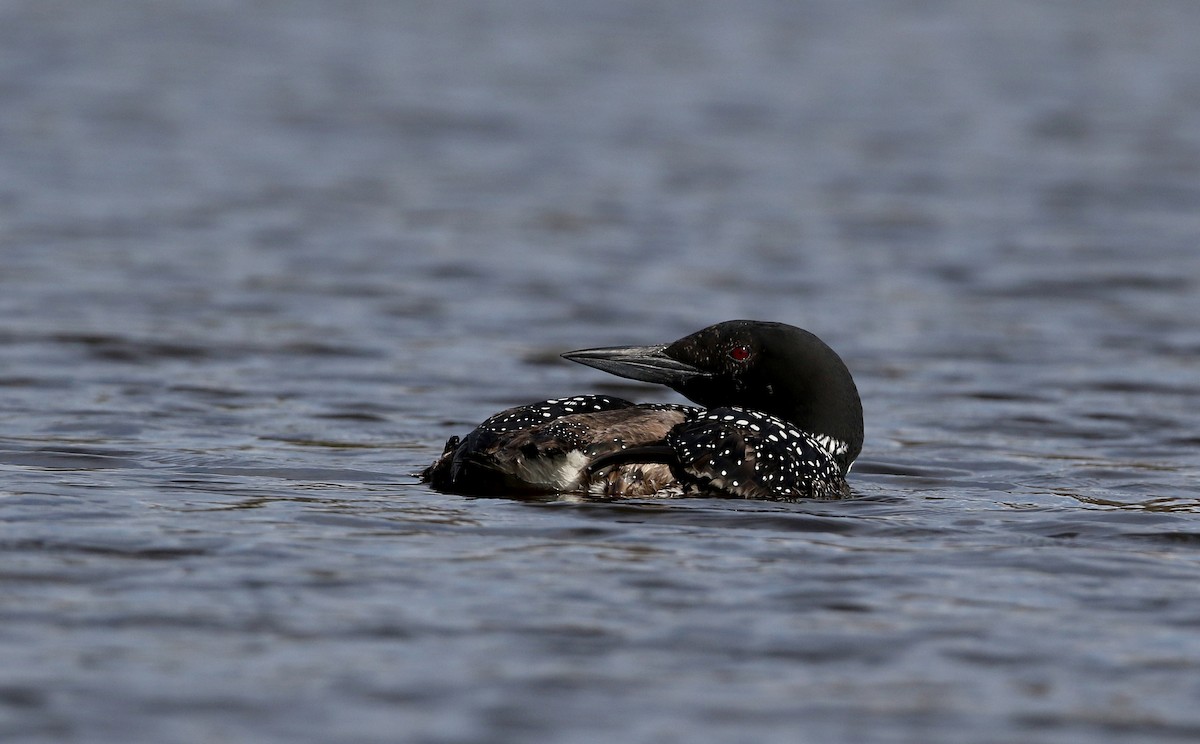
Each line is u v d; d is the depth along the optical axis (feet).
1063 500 31.35
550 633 20.89
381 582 22.91
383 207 74.84
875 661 20.18
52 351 45.60
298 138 94.22
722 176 85.46
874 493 31.94
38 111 98.84
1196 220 74.18
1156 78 124.88
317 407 40.52
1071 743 17.78
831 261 64.54
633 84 118.93
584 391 44.24
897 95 115.75
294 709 18.12
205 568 23.31
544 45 137.08
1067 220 74.08
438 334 50.85
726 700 18.74
